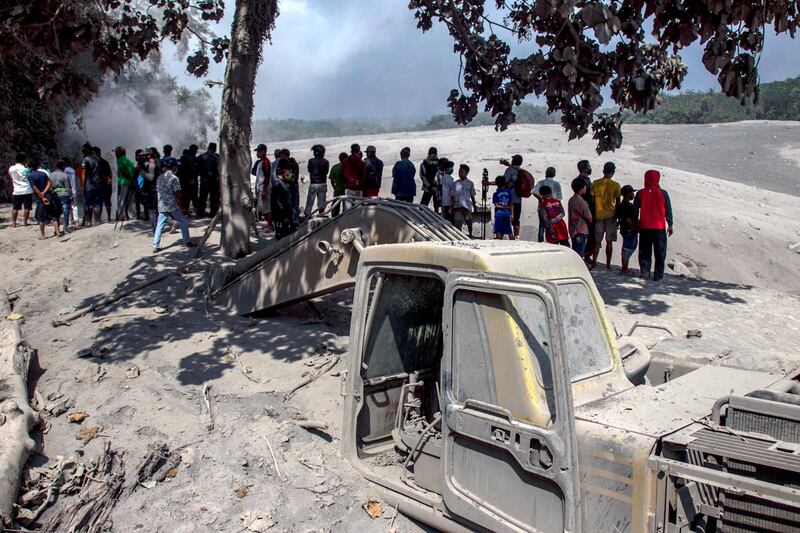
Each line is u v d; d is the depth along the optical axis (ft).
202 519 18.03
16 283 35.47
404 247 17.33
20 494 17.99
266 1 37.68
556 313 12.83
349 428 19.33
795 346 30.17
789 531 10.71
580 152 97.50
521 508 13.76
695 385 15.15
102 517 17.88
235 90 37.83
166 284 34.14
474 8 37.76
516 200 46.24
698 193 73.51
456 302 15.10
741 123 146.30
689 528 11.66
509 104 36.78
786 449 11.37
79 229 48.91
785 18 21.35
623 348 17.80
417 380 20.26
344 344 27.71
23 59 70.54
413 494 17.26
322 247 26.18
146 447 20.58
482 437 14.28
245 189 38.65
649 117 269.85
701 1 22.44
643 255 41.83
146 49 34.60
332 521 17.80
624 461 12.11
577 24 24.79
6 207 69.10
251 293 30.14
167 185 39.45
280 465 20.11
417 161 84.38
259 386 24.29
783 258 56.08
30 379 24.08
